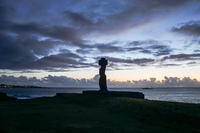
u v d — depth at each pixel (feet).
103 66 93.97
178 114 31.42
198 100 224.33
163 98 260.42
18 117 34.86
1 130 24.59
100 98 68.18
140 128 26.32
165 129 25.72
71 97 80.07
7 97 100.63
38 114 38.60
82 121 31.14
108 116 36.37
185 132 24.07
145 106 42.06
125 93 84.69
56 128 25.90
